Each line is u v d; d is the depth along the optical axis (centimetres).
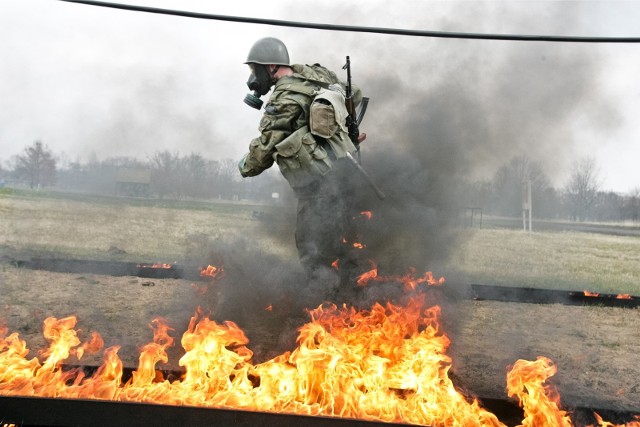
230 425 241
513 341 429
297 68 437
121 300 495
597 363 385
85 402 245
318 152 413
